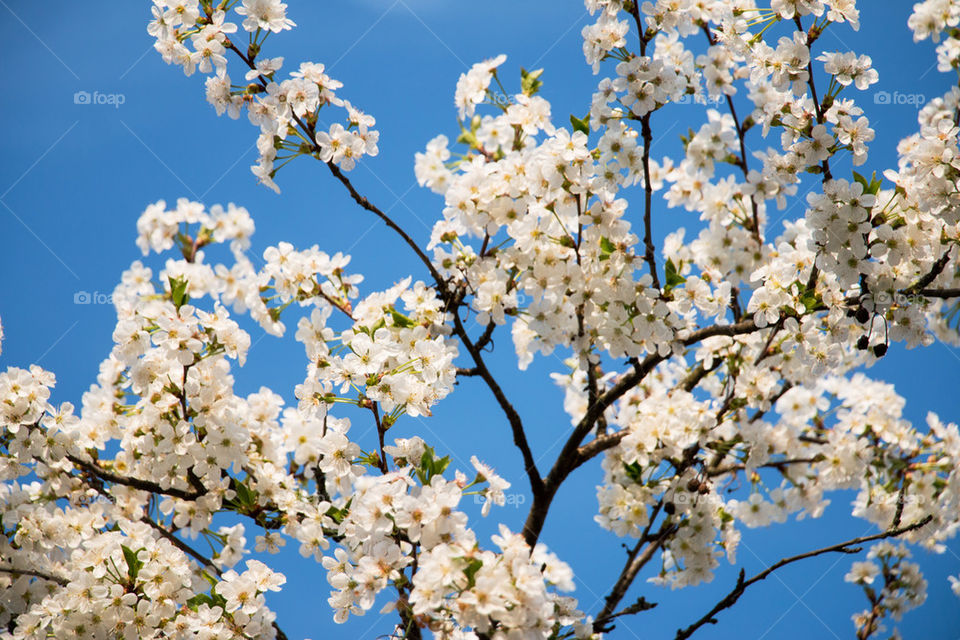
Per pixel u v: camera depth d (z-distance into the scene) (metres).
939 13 4.53
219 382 4.00
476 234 4.08
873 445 4.81
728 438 4.35
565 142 3.83
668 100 3.73
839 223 3.74
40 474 4.38
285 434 4.28
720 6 3.94
